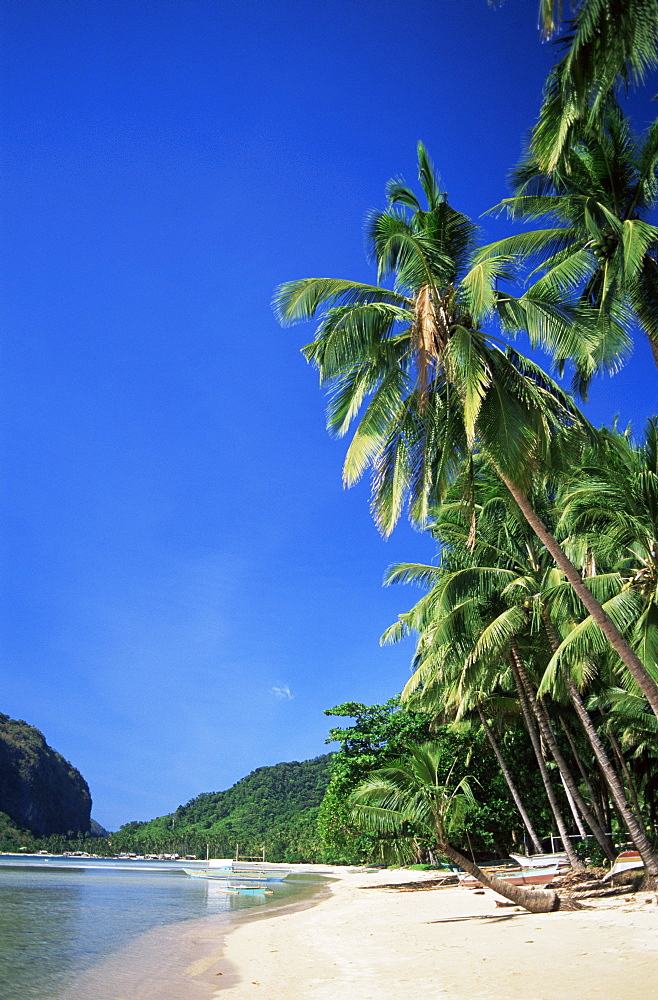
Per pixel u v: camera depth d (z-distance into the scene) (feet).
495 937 42.52
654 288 55.16
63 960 44.37
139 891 143.23
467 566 78.95
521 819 108.78
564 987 26.32
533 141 44.57
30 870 264.52
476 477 77.92
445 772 106.42
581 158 57.98
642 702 74.90
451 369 50.14
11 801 602.03
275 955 45.70
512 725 104.83
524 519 74.69
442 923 56.54
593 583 64.64
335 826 120.37
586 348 49.47
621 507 62.03
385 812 50.16
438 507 76.89
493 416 51.42
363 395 53.98
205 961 44.11
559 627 71.92
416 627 90.58
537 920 48.52
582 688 79.97
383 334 54.29
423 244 52.75
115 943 54.08
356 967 37.37
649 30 31.99
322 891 141.49
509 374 53.11
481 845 108.37
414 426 55.98
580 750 104.32
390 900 93.40
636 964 29.22
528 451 50.37
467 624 74.23
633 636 64.75
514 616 70.18
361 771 116.37
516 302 52.13
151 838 583.99
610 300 52.90
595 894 57.41
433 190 57.47
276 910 92.07
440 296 52.90
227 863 369.30
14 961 43.04
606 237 56.65
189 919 78.28
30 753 647.97
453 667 80.64
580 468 61.16
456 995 26.61
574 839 98.99
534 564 75.82
